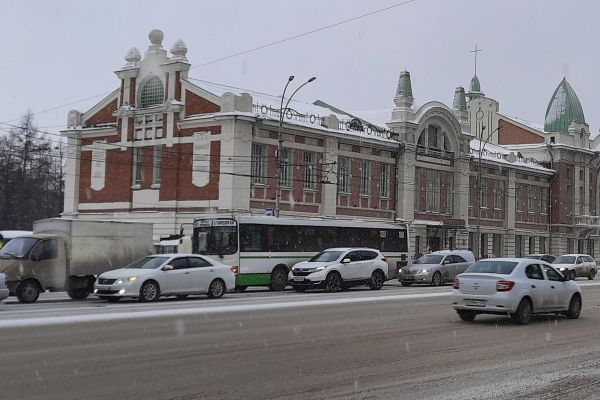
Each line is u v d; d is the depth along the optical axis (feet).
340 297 81.97
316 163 151.64
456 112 196.95
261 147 141.90
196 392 28.12
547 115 243.40
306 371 32.86
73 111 166.61
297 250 103.55
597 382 31.50
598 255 252.62
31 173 224.53
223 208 135.64
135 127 153.99
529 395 28.73
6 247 75.25
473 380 31.45
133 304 69.87
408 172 173.99
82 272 77.51
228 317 55.88
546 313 57.98
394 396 28.02
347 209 158.61
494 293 53.42
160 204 147.23
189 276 77.15
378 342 42.68
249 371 32.63
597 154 248.73
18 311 60.59
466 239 193.77
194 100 144.46
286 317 56.59
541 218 230.89
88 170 163.22
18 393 27.58
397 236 120.37
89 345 39.65
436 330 49.26
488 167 206.39
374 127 169.89
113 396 27.25
